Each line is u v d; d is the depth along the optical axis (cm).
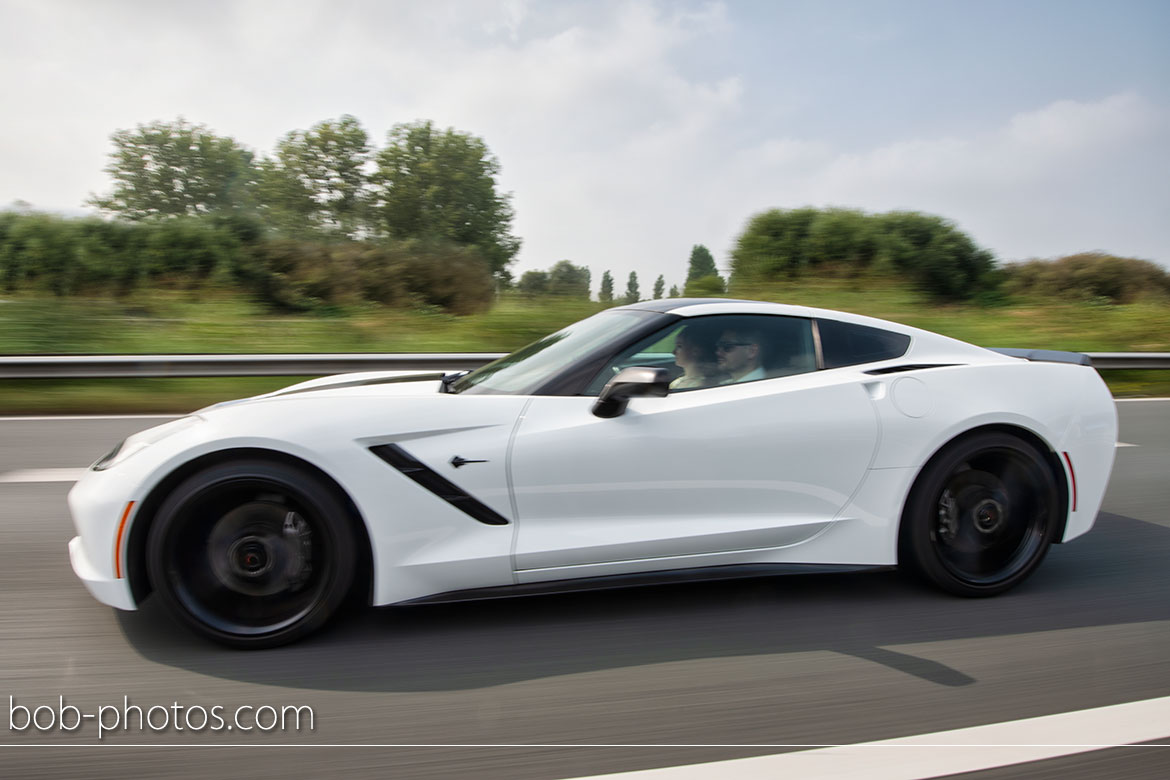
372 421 267
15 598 303
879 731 217
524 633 278
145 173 3947
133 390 845
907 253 1828
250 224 1948
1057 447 321
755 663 258
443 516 269
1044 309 1658
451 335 1281
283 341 1230
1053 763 203
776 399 298
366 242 1942
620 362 297
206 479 254
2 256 1833
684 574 292
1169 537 402
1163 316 1544
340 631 277
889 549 308
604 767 199
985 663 259
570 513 279
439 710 227
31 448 583
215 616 260
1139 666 259
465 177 4184
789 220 1881
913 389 312
